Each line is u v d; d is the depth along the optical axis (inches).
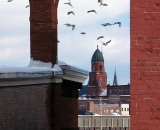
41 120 832.9
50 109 866.8
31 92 784.3
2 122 661.3
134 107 457.1
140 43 461.1
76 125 1054.4
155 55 458.6
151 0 462.3
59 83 877.2
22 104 742.5
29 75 738.8
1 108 658.2
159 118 454.0
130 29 462.6
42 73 805.9
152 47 459.5
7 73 650.2
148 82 457.4
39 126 823.1
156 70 457.4
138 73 458.6
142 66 459.2
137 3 463.5
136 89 458.0
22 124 743.1
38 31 895.1
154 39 459.8
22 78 717.3
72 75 980.6
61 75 869.2
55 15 909.2
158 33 459.8
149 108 455.5
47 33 890.7
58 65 903.1
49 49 888.3
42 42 892.6
